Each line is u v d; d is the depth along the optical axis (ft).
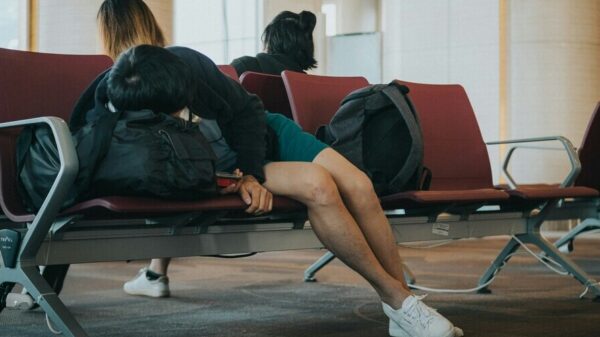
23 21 17.71
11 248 5.81
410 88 10.80
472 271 14.03
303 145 7.45
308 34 12.00
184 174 5.83
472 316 8.89
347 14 29.71
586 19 25.29
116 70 6.13
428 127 10.68
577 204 11.55
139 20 9.83
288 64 11.90
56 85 7.59
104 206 5.57
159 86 6.05
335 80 10.19
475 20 25.72
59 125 5.66
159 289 10.77
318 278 13.14
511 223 10.15
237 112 7.04
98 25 9.92
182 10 24.20
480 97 25.73
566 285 11.76
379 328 8.25
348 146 8.50
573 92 25.18
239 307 9.83
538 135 25.22
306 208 7.10
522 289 11.34
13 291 11.30
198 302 10.29
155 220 6.62
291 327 8.33
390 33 27.32
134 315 9.19
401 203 8.39
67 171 5.57
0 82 7.20
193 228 6.68
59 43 17.48
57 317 5.68
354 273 13.88
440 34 26.32
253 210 6.51
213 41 23.97
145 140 5.78
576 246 19.67
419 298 7.12
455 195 8.58
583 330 7.95
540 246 10.34
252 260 16.65
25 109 7.31
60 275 7.77
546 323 8.39
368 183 7.21
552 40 25.08
